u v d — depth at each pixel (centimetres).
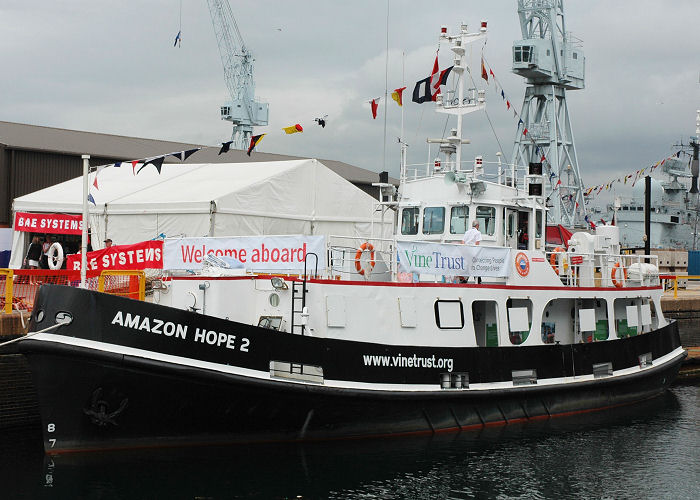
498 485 1716
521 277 2231
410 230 2372
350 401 1838
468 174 2289
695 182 7062
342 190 3475
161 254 2134
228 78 8100
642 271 2741
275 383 1742
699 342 4062
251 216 3120
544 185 2428
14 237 3244
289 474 1711
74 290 1634
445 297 2039
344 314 1892
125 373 1639
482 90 2289
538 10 7238
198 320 1694
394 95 2391
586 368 2345
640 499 1662
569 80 7312
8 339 2094
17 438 1986
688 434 2172
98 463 1691
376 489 1659
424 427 1988
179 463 1733
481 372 2077
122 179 3656
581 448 2008
